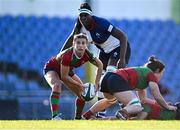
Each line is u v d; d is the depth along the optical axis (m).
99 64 24.27
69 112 42.75
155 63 23.25
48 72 24.73
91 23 26.56
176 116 23.98
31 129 15.45
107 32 26.83
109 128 15.64
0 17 54.34
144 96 24.08
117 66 26.78
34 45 53.31
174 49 54.94
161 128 15.81
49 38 53.81
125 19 55.16
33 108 43.00
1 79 50.00
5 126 16.58
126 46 26.75
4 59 52.12
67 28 54.25
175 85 52.44
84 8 26.39
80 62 24.03
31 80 50.28
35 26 54.16
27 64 51.94
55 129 15.39
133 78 22.25
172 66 54.06
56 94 24.19
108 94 23.83
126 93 21.97
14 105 43.19
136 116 23.34
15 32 53.88
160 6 56.69
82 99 24.80
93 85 24.27
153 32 55.19
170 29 55.69
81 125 16.77
